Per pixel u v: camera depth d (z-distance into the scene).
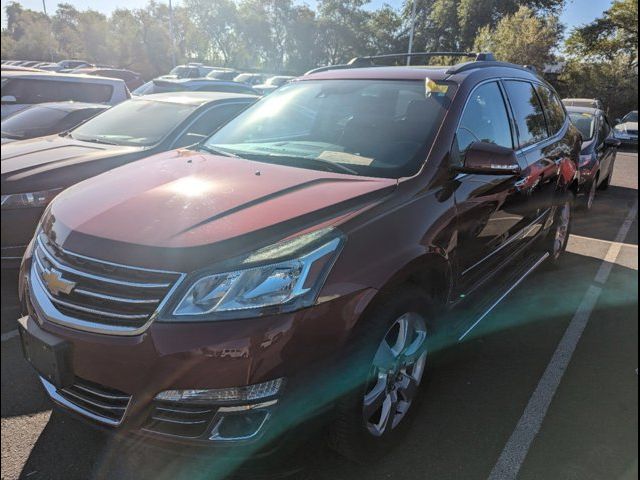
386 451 2.46
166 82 12.51
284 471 2.05
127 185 2.52
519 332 3.80
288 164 2.88
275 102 3.66
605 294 4.56
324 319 1.97
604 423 2.79
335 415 2.13
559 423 2.78
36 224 4.07
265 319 1.88
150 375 1.89
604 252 5.92
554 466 2.47
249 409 1.87
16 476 2.33
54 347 2.00
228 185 2.46
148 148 4.98
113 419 2.00
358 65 4.12
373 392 2.30
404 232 2.35
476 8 40.06
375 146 2.90
